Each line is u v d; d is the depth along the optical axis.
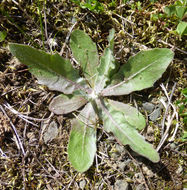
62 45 0.17
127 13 0.17
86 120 0.16
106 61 0.15
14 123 0.16
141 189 0.16
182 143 0.16
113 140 0.16
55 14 0.17
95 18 0.17
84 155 0.15
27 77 0.17
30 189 0.16
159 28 0.17
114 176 0.16
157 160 0.14
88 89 0.16
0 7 0.16
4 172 0.16
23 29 0.17
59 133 0.16
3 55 0.17
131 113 0.16
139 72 0.16
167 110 0.16
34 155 0.16
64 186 0.16
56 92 0.17
